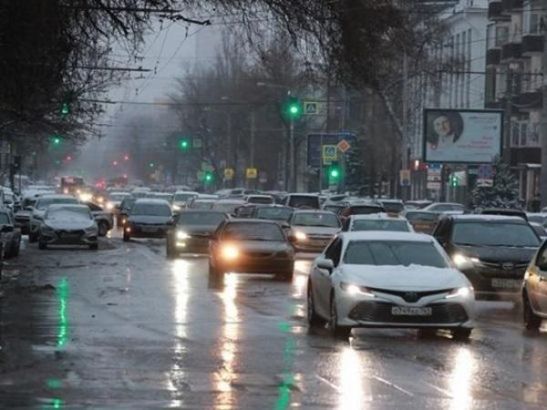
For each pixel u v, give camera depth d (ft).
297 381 92.68
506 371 100.12
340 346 116.06
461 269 165.68
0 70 138.21
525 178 552.41
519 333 131.54
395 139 541.34
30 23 126.52
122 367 99.04
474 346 118.01
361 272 124.06
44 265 242.37
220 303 162.71
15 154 567.18
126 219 359.87
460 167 559.79
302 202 418.92
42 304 157.69
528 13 519.19
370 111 556.10
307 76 149.59
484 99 599.98
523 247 171.53
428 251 132.26
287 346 115.34
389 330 131.85
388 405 82.02
